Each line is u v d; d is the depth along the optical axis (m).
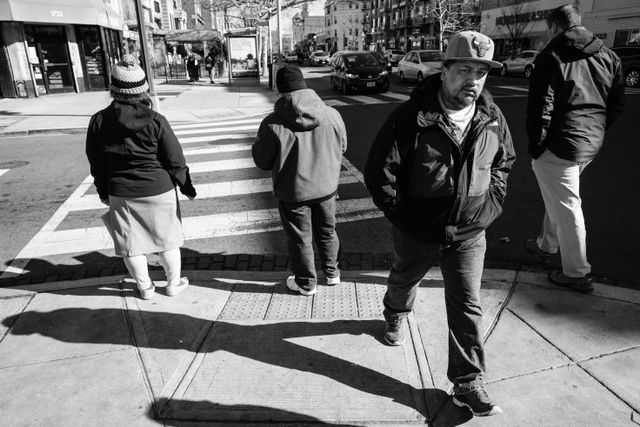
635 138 8.91
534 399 2.55
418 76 22.30
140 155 3.22
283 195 3.38
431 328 3.19
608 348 2.92
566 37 3.20
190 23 60.72
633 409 2.47
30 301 3.65
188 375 2.81
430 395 2.62
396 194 2.41
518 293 3.52
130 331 3.24
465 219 2.31
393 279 2.74
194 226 5.35
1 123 12.40
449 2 51.03
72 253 4.73
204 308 3.51
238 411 2.54
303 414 2.51
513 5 40.34
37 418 2.52
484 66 2.08
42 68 19.23
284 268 4.32
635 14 29.31
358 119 12.05
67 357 2.99
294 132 3.28
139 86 3.10
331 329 3.21
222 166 7.84
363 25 90.88
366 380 2.74
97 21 20.05
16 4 16.67
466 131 2.23
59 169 7.97
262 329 3.23
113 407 2.59
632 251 4.37
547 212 3.71
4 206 6.21
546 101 3.24
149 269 4.27
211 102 16.83
